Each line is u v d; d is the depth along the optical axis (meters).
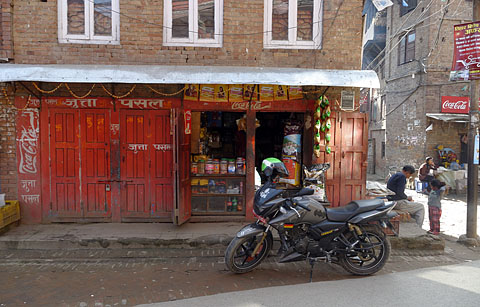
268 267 4.89
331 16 6.36
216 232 5.88
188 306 3.62
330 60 6.39
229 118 7.68
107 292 4.05
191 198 6.60
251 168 6.50
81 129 6.27
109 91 6.23
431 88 13.31
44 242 5.40
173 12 6.23
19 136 6.15
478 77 6.04
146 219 6.43
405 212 6.67
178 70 5.49
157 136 6.36
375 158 19.45
